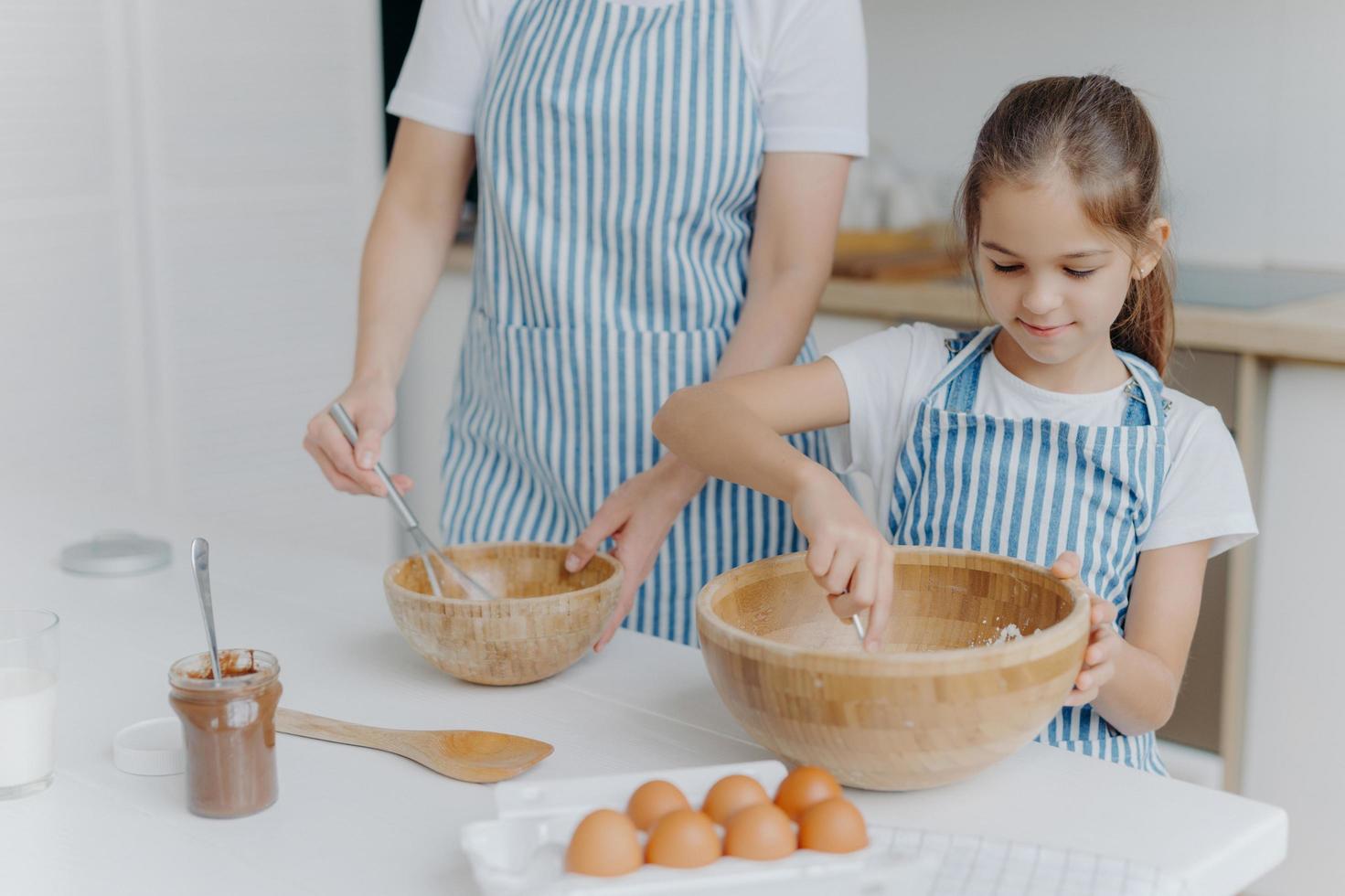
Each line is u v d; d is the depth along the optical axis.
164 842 0.83
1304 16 2.47
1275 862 0.85
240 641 1.20
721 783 0.80
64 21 2.60
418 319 1.49
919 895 0.73
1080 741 1.13
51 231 2.65
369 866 0.80
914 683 0.80
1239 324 2.02
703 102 1.33
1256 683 2.13
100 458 2.78
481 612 1.02
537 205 1.38
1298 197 2.55
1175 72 2.63
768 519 1.41
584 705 1.04
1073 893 0.73
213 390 2.93
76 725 1.02
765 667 0.83
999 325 1.24
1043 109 1.08
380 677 1.11
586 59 1.34
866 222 2.90
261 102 2.90
